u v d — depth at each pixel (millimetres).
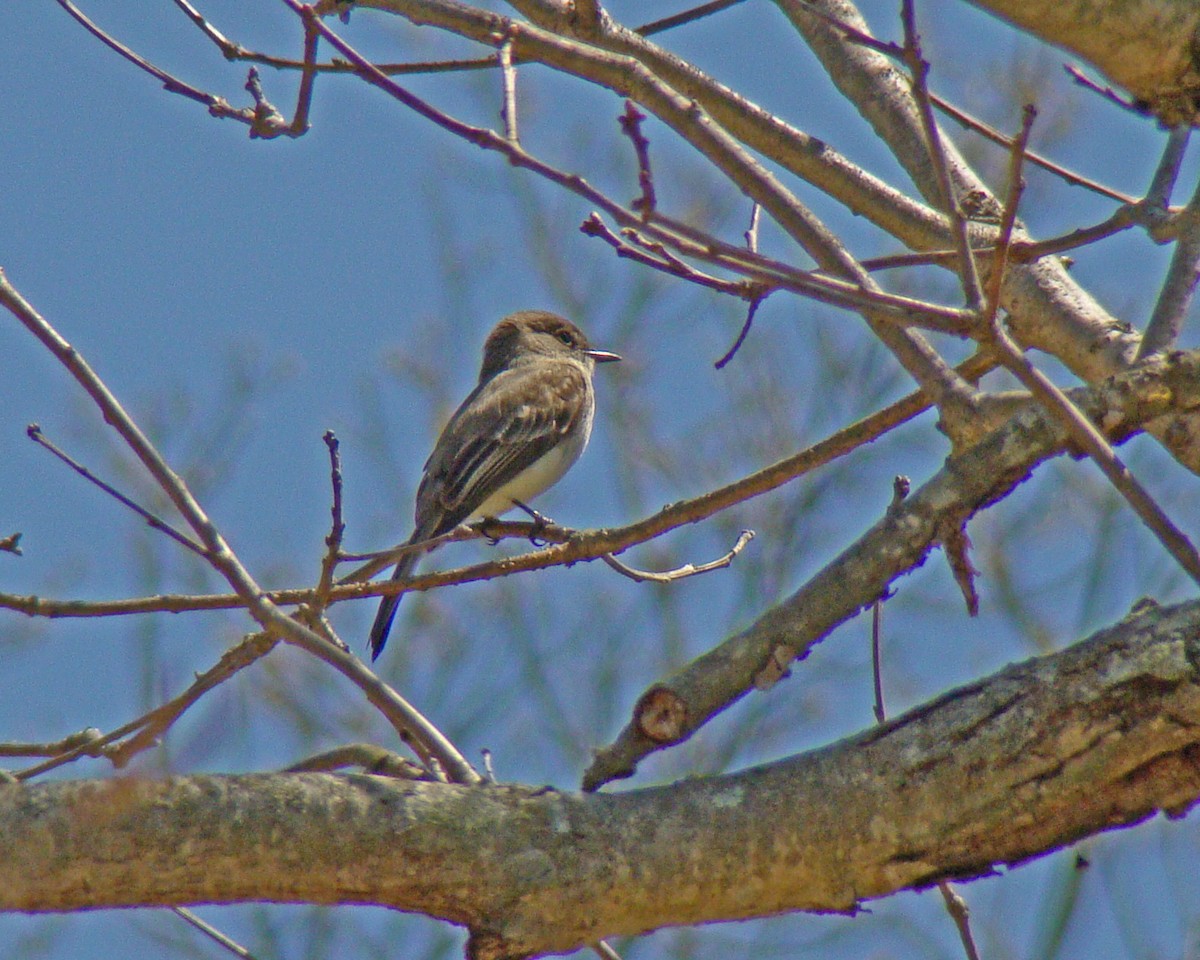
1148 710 5871
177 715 6926
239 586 6691
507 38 7258
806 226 6922
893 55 5992
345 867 5859
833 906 6219
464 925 6133
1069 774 5945
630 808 6207
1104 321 8984
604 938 6367
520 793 6195
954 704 6227
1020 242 8008
